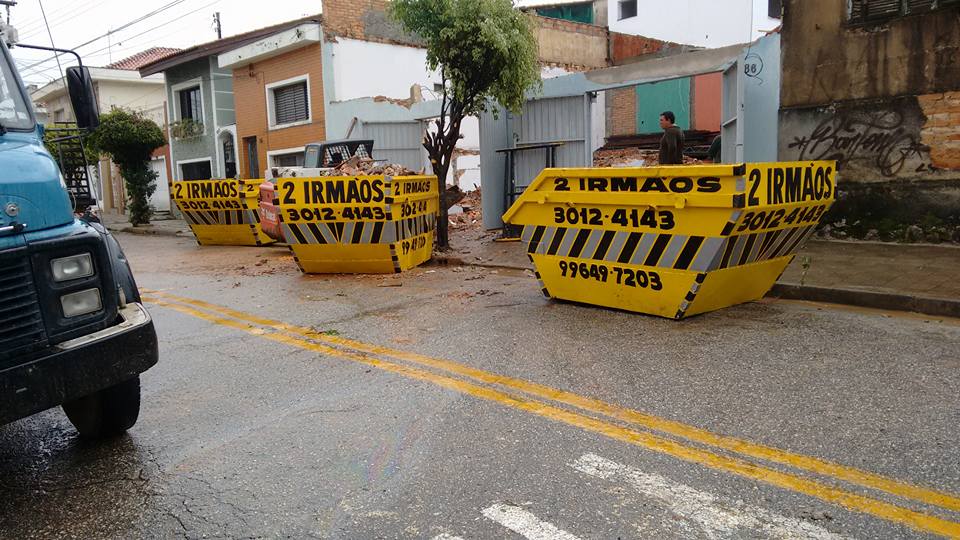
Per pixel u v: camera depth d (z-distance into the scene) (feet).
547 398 15.02
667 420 13.55
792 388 14.92
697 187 19.30
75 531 10.61
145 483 12.06
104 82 105.91
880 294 21.88
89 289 11.78
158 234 70.13
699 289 20.08
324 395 16.03
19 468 13.07
